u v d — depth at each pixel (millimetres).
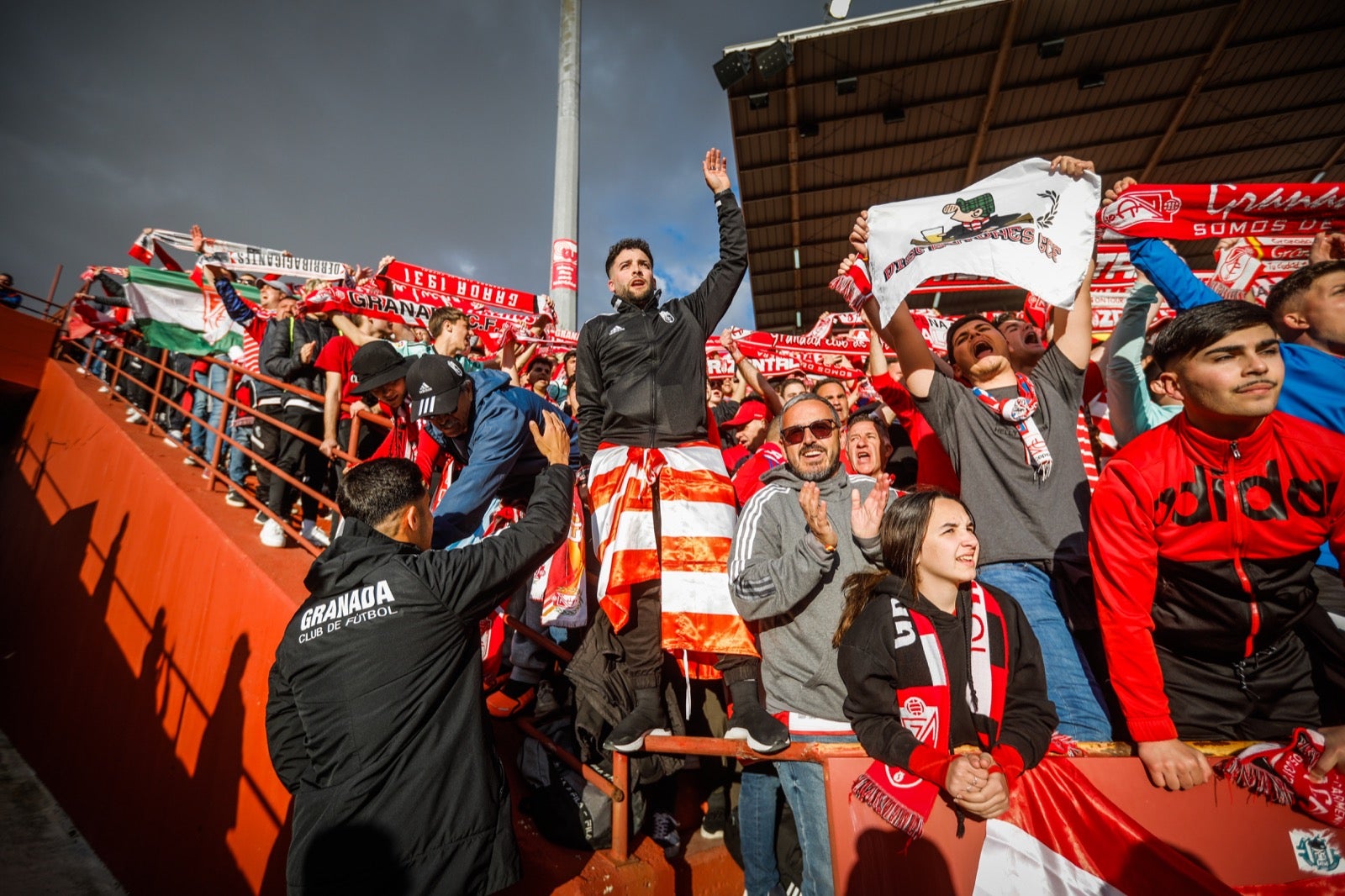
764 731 2252
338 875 1803
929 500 2162
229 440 4953
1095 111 9203
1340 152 9633
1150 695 1881
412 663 2000
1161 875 1718
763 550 2547
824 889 2201
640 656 2629
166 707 4816
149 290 7277
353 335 4648
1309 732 1816
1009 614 2096
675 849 2781
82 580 6848
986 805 1743
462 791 1960
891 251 2693
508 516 3109
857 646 2096
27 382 10453
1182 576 1993
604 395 2990
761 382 4281
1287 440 1896
